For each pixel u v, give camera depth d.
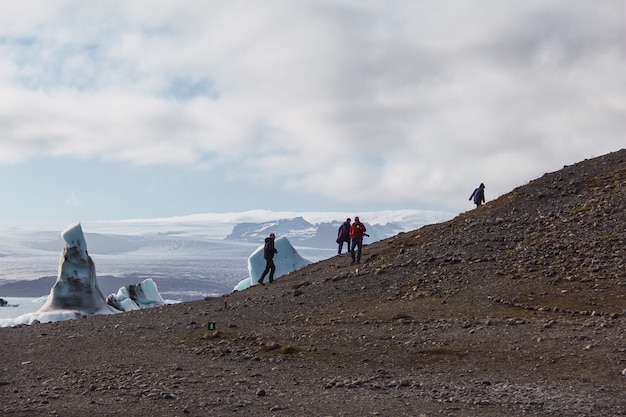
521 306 18.08
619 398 10.11
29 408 10.12
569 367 12.31
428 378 12.30
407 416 9.48
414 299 20.80
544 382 11.45
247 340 17.03
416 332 16.33
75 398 10.97
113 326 20.83
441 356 13.95
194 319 21.39
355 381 12.09
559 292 18.89
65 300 51.69
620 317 15.81
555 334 14.71
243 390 11.59
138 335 18.73
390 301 21.14
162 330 19.39
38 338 18.89
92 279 53.28
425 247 28.11
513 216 29.19
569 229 24.91
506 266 22.53
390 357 14.23
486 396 10.63
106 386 11.93
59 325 22.30
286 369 13.62
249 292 28.41
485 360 13.36
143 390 11.52
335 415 9.63
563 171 34.16
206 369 13.73
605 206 26.11
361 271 26.45
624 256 20.83
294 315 20.81
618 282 18.84
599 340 13.83
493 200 34.34
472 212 33.31
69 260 51.75
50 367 14.20
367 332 16.84
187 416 9.65
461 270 23.11
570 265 21.20
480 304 18.95
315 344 15.97
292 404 10.42
